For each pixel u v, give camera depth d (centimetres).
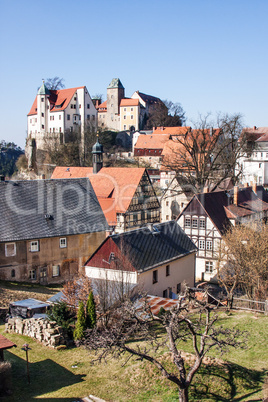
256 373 2036
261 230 3506
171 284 3741
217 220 4781
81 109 11838
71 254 4172
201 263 4834
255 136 9412
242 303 3088
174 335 1733
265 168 9125
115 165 11031
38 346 2497
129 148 12862
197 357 1638
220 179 6262
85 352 2403
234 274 3297
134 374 2056
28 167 11656
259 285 3022
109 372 2144
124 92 14225
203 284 3841
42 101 11794
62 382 2067
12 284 3712
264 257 3103
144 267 3325
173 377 1563
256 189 5775
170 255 3706
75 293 2844
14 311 2930
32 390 1995
